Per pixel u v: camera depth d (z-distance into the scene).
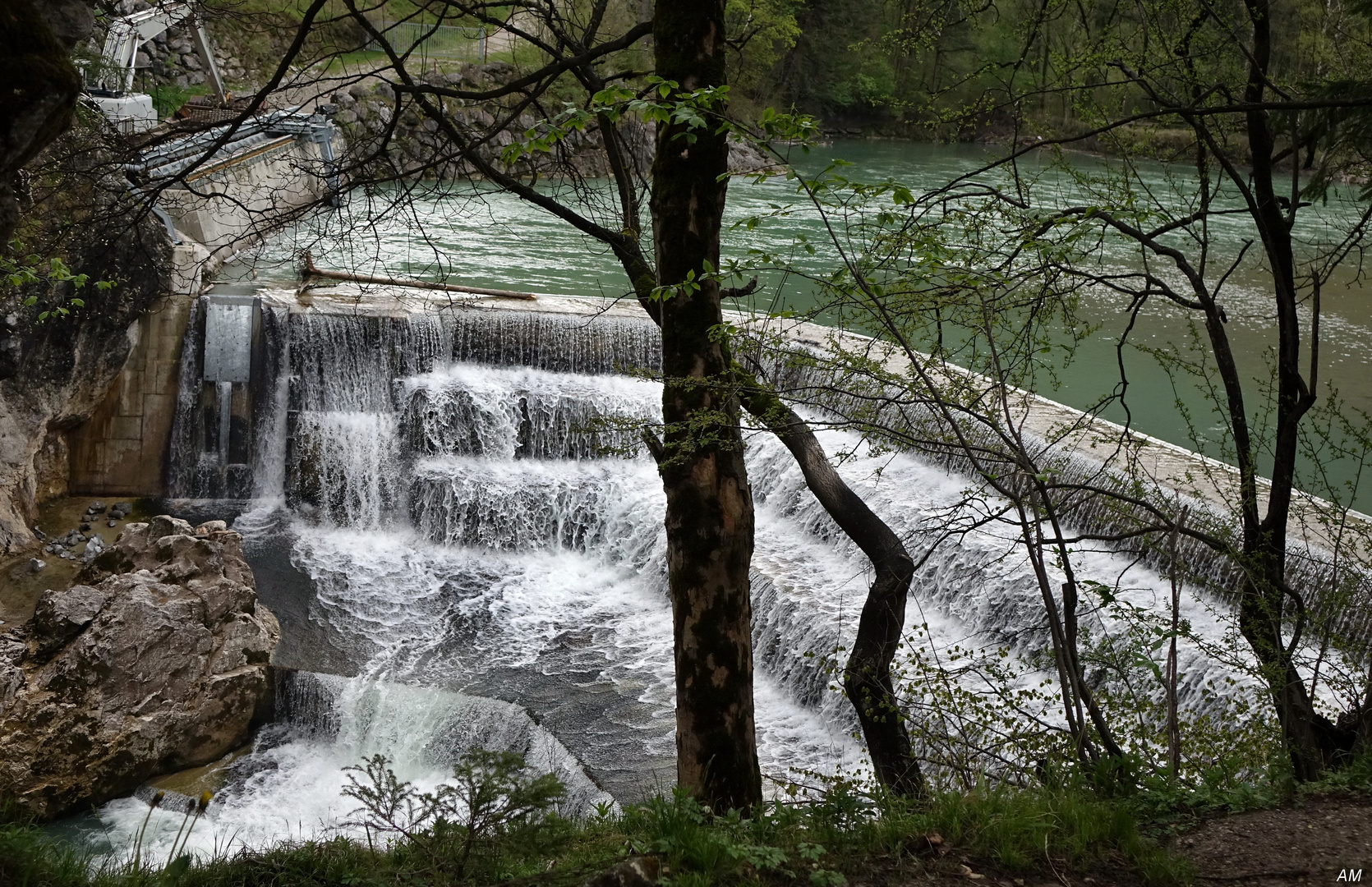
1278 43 9.68
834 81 44.03
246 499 20.67
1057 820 5.66
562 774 13.13
